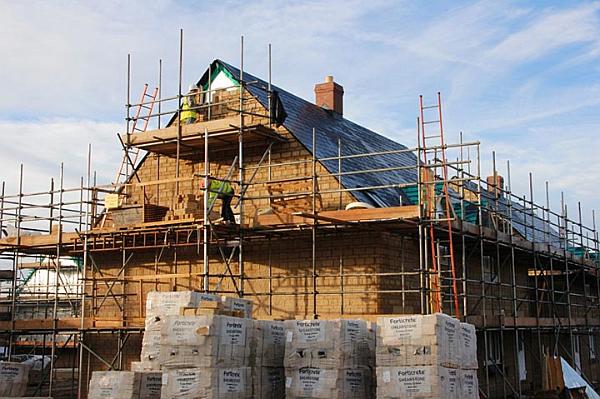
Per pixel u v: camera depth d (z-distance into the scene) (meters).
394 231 20.84
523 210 26.62
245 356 15.59
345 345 15.47
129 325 22.00
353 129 29.91
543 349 29.69
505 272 28.27
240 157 21.50
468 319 20.94
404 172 28.56
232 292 20.55
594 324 31.52
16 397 19.98
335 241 21.36
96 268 23.97
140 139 23.62
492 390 25.53
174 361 15.01
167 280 23.75
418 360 14.89
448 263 23.64
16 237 24.28
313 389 15.36
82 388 24.84
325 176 21.11
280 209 22.25
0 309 34.12
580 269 31.42
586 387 25.94
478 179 21.48
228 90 24.78
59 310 38.34
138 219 21.44
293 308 21.64
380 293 20.56
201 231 20.92
